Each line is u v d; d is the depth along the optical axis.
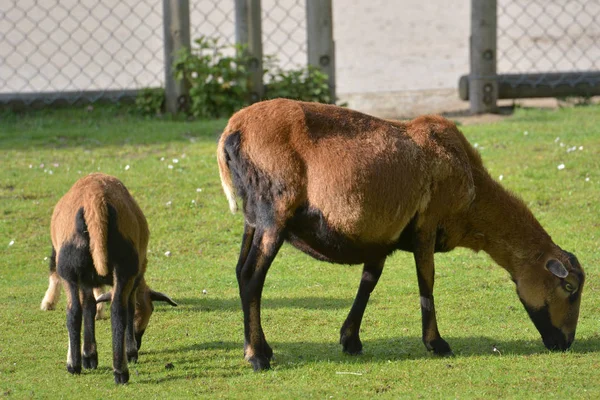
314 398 16.70
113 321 17.41
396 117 38.28
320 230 18.23
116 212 17.36
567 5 64.19
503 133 35.03
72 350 17.91
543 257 19.48
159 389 17.22
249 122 18.22
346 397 16.73
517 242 19.59
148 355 19.36
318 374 17.97
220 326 21.12
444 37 61.97
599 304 21.92
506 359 18.67
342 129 18.36
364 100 42.00
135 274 17.67
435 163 18.69
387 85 46.84
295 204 18.05
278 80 40.47
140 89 40.06
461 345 19.67
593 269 23.95
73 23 58.09
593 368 18.09
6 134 35.91
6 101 38.94
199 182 30.66
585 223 27.16
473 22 38.16
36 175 31.06
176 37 38.34
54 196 29.38
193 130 36.28
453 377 17.66
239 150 18.09
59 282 22.05
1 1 61.78
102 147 34.31
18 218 27.86
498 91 39.03
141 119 38.56
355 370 18.17
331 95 39.00
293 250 26.72
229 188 18.64
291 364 18.58
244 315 18.45
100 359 19.09
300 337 20.36
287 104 18.45
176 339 20.36
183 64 38.12
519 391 16.86
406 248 19.31
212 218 28.19
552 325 19.33
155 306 22.47
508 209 19.58
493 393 16.78
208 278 24.45
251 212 18.30
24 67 50.44
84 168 31.81
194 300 22.92
